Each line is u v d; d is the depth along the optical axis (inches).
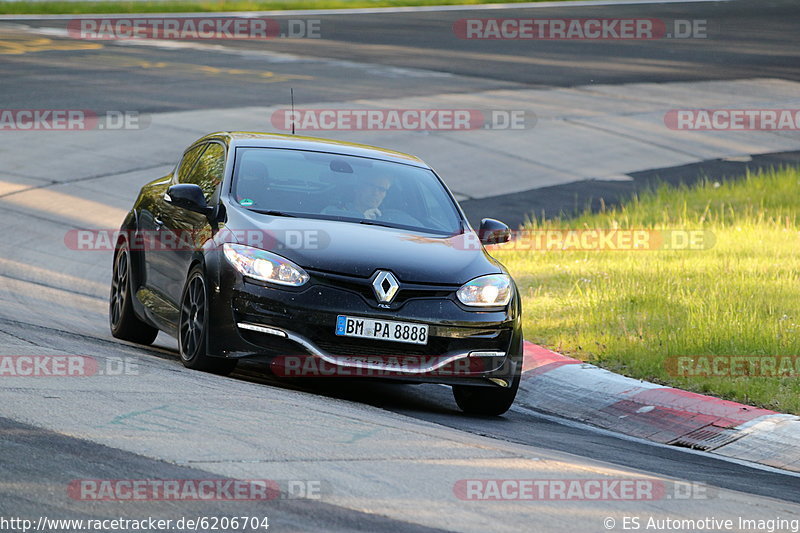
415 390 1206.3
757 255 1977.1
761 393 1146.0
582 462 855.7
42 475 654.5
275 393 967.6
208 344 1015.6
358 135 3006.9
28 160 2554.1
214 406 870.4
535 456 842.8
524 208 2576.3
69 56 3941.9
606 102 3732.8
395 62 4224.9
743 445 1030.4
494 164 2930.6
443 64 4242.1
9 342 1074.7
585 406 1168.2
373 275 1001.5
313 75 3841.0
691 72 4350.4
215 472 689.6
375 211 1125.7
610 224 2353.6
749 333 1326.3
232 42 4542.3
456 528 625.0
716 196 2704.2
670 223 2393.0
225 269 1013.2
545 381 1233.4
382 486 694.5
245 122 3034.0
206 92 3415.4
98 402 846.5
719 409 1099.9
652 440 1071.6
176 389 924.0
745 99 3909.9
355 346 990.4
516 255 2074.3
